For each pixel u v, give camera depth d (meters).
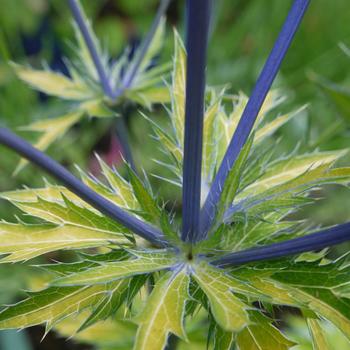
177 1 0.96
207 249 0.39
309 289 0.39
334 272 0.39
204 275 0.39
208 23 0.36
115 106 0.49
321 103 0.77
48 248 0.40
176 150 0.41
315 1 0.88
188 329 0.50
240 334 0.39
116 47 0.97
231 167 0.39
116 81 0.49
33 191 0.42
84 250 0.59
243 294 0.39
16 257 0.40
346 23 0.88
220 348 0.39
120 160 0.82
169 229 0.39
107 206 0.38
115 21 0.99
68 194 0.42
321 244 0.38
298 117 0.73
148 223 0.40
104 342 0.51
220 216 0.39
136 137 0.80
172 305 0.38
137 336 0.37
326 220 0.75
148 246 0.40
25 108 0.78
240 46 0.89
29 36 0.97
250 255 0.39
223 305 0.37
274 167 0.42
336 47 0.87
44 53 0.90
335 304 0.39
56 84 0.50
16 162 0.77
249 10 0.89
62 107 0.79
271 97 0.43
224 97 0.46
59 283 0.38
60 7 0.92
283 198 0.40
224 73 0.86
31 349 0.73
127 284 0.40
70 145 0.82
